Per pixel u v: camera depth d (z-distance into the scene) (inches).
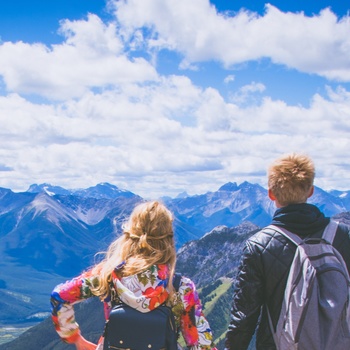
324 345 94.7
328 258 100.5
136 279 93.2
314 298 97.1
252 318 103.3
